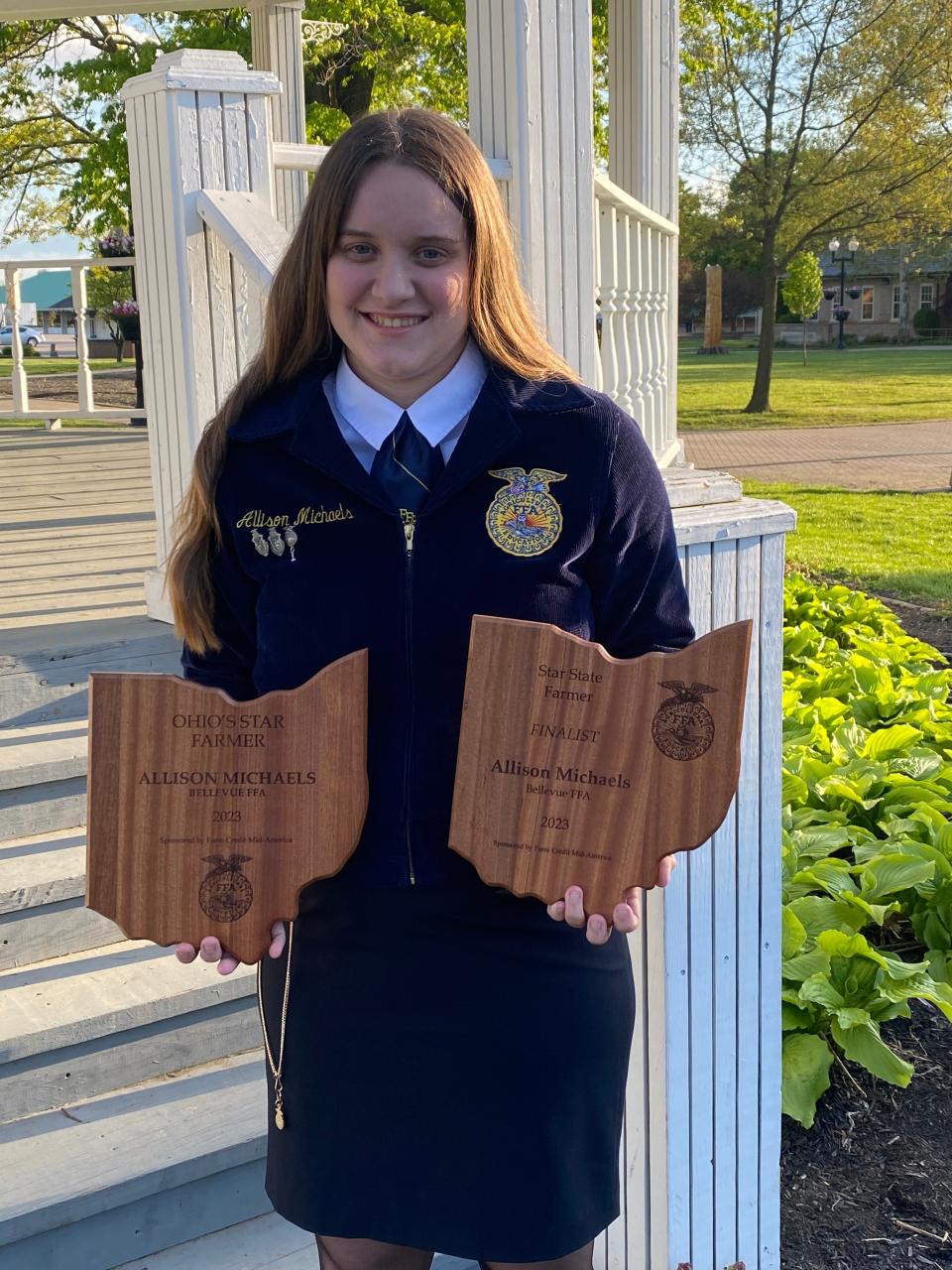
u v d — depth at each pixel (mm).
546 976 1508
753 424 21516
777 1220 2404
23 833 2783
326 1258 1617
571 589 1498
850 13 21953
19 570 4156
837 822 3939
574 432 1487
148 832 1452
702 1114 2258
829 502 12930
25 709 3029
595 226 3570
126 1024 2373
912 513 12195
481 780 1442
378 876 1494
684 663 1411
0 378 15516
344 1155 1528
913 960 3568
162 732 1438
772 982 2301
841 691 5289
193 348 2900
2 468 6773
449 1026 1490
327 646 1491
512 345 1527
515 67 3291
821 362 38844
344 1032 1516
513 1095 1492
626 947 1639
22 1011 2355
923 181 23656
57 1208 2055
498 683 1430
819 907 3379
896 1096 3113
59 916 2584
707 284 45219
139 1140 2221
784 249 26062
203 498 1538
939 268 51531
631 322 4219
